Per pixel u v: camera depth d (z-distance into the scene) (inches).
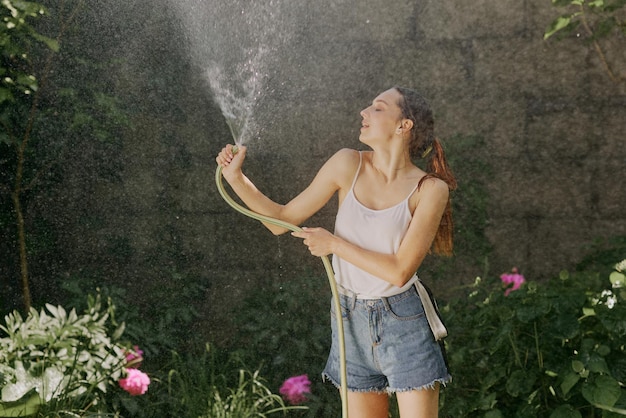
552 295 136.4
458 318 156.0
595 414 130.8
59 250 196.1
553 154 199.3
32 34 174.2
